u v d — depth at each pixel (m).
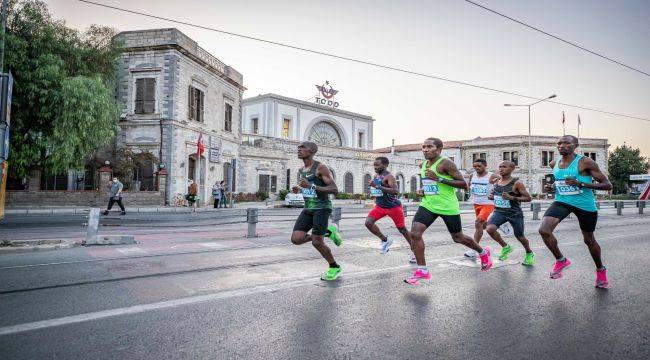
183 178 23.91
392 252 7.58
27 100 18.14
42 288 4.73
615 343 3.26
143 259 6.64
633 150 63.03
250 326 3.55
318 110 45.22
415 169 47.97
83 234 10.05
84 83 18.72
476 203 7.34
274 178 33.75
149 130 23.23
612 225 13.98
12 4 18.30
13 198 18.84
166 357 2.90
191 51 24.72
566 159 5.17
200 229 11.62
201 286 4.90
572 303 4.34
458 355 3.00
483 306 4.20
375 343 3.20
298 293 4.63
